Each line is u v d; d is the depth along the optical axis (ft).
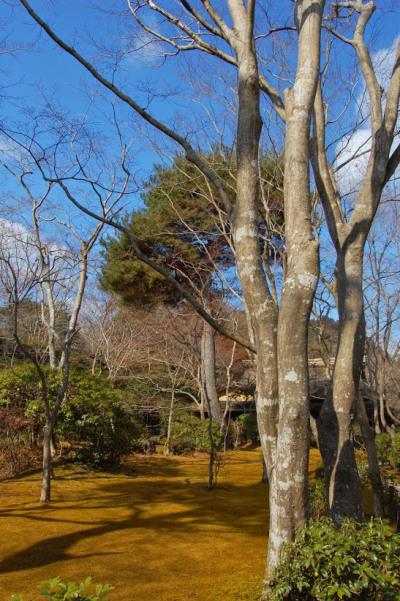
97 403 34.04
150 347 57.41
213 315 48.21
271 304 13.26
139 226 45.93
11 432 32.83
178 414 54.70
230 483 33.96
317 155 16.79
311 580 10.96
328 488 14.17
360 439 38.75
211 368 59.36
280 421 12.37
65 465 34.01
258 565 16.58
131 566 16.26
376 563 10.83
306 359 12.41
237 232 13.46
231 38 14.93
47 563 16.35
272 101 17.80
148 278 50.83
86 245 29.68
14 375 33.58
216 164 29.96
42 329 44.75
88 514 22.81
